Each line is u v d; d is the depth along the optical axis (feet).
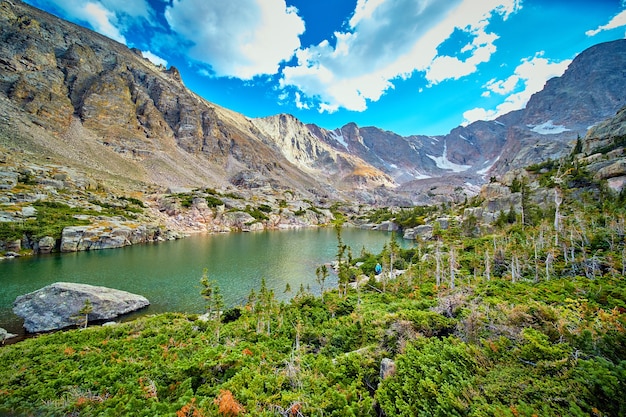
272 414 43.24
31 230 271.49
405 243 435.12
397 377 45.85
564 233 150.41
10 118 564.30
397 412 40.40
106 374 61.36
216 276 219.82
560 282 94.02
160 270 229.25
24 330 121.70
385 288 167.02
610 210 183.62
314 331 91.40
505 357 40.98
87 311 123.44
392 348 61.36
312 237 500.33
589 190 279.08
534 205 284.20
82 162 593.01
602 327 41.19
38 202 329.31
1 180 336.49
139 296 156.87
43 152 531.91
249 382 53.72
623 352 36.40
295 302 145.18
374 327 74.18
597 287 77.25
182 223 502.38
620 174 279.69
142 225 380.58
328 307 132.67
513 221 314.35
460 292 85.25
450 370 41.68
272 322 111.04
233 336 95.55
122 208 428.15
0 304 146.41
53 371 66.49
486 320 53.62
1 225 260.21
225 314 130.93
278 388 51.78
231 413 42.65
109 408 46.39
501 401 33.94
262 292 133.08
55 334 99.91
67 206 349.82
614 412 28.32
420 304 91.91
